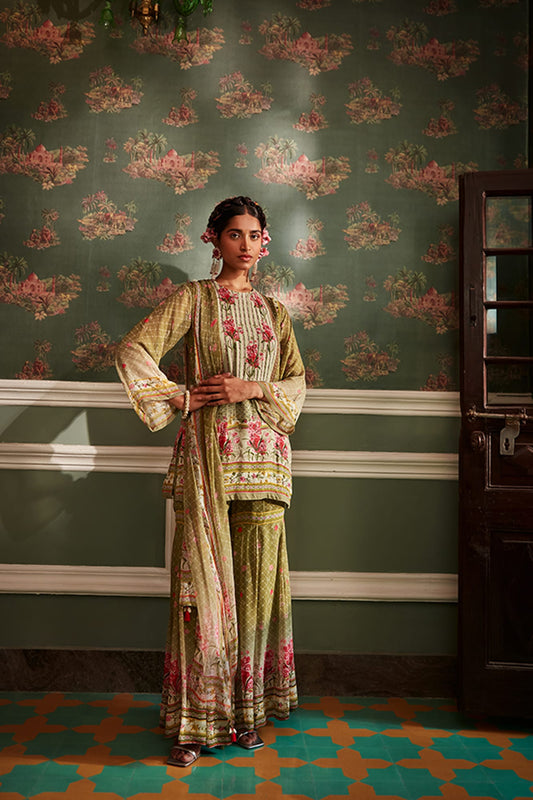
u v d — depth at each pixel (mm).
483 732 2307
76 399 2654
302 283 2738
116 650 2604
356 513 2693
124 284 2707
